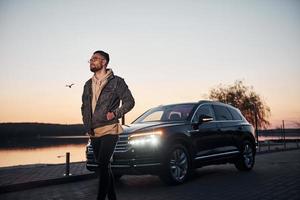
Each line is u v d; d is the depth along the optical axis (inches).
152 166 272.4
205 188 271.3
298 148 995.3
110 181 160.7
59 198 246.7
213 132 338.3
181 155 296.8
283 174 346.0
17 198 249.8
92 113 159.3
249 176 338.0
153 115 346.0
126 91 161.5
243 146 379.2
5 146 2101.4
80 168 414.6
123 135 277.3
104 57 163.8
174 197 236.5
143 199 232.2
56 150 1464.1
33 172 372.8
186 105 345.4
